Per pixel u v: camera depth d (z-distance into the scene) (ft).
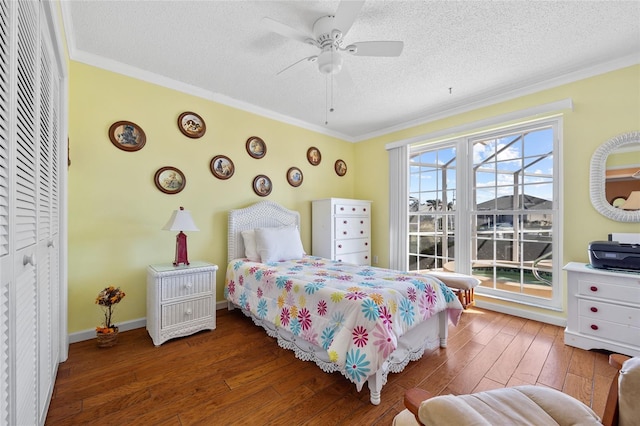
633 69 7.63
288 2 5.85
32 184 3.62
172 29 6.73
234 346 7.43
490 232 10.62
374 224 14.47
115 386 5.61
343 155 15.02
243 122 11.03
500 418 2.83
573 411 3.02
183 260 8.45
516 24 6.45
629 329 6.64
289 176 12.51
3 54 2.57
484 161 10.83
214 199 10.22
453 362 6.61
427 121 12.33
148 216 8.73
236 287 9.22
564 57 7.77
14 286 2.80
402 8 5.95
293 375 6.08
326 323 5.85
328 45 6.53
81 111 7.64
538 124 9.48
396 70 8.47
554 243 9.12
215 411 4.94
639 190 7.54
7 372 2.71
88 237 7.72
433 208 12.30
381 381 5.23
